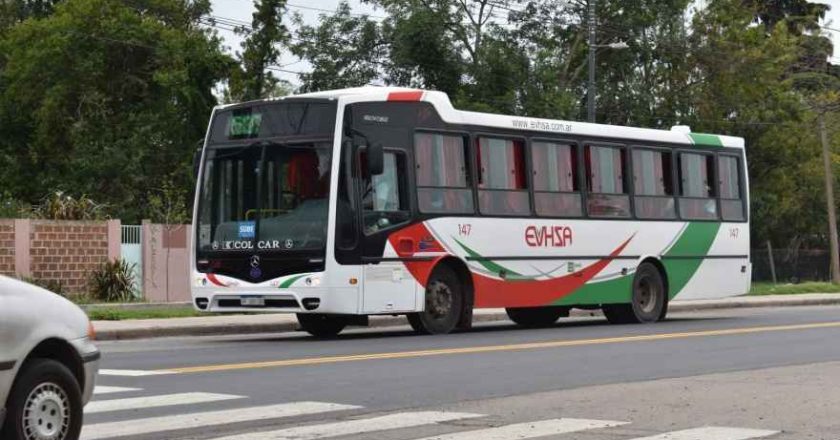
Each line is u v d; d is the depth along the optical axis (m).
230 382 14.23
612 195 25.84
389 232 21.44
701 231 27.75
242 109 21.83
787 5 82.69
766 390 13.62
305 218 20.86
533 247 24.05
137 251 35.09
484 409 12.08
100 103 56.03
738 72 57.47
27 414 8.95
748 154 59.53
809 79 72.38
